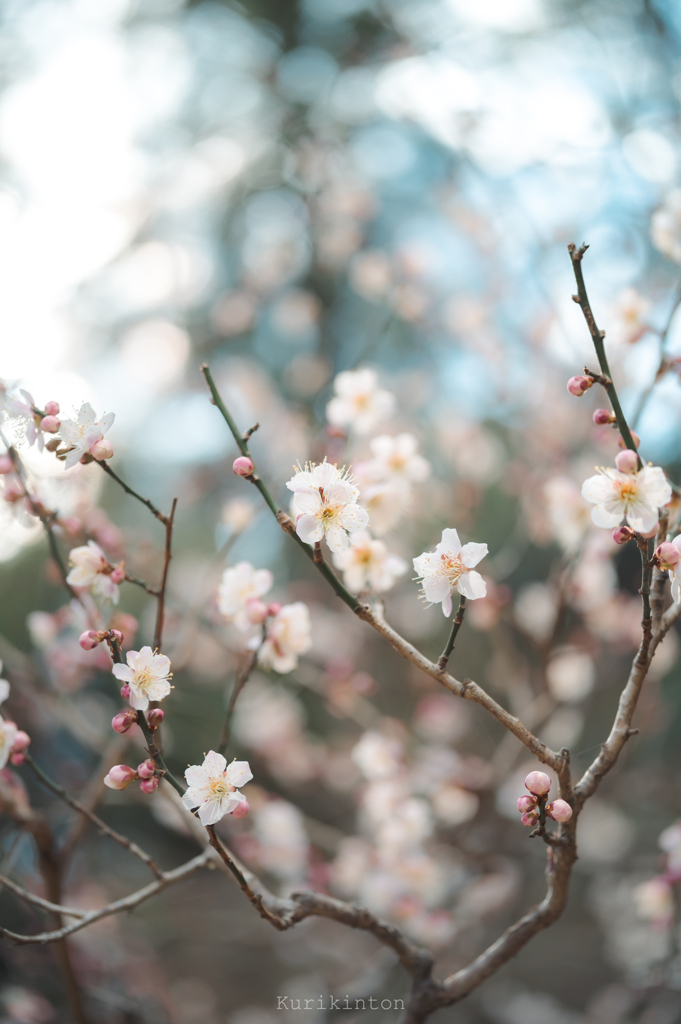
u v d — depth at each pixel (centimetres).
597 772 56
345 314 192
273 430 128
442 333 130
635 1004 105
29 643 130
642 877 125
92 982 100
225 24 208
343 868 96
